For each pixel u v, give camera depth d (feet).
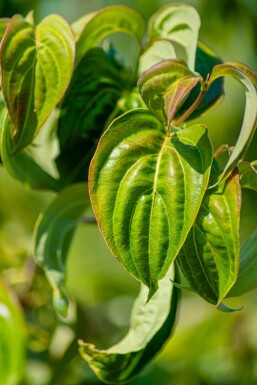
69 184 2.52
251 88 2.03
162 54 2.39
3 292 2.70
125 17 2.43
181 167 2.08
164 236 2.07
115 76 2.49
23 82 2.28
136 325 2.32
